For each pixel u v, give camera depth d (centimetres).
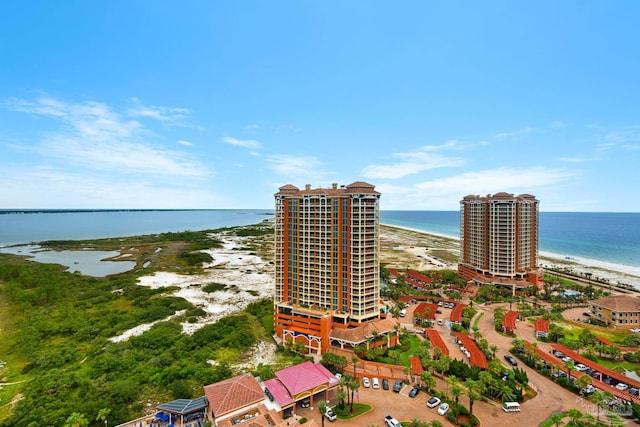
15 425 5850
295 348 8775
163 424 5928
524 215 15000
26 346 9162
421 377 6694
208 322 11312
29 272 16738
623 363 8000
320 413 6169
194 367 7769
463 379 7144
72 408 6197
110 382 7231
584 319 11119
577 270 19600
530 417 5981
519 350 8562
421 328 10612
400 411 6225
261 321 11256
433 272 18188
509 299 13262
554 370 7525
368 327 8725
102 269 19975
